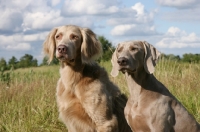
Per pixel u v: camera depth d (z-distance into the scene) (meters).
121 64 4.96
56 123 7.50
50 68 19.41
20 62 52.31
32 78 12.48
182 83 9.27
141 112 5.11
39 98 8.61
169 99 5.18
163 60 11.66
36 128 7.32
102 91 5.97
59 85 6.30
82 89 5.96
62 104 6.14
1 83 10.72
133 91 5.29
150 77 5.25
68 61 5.95
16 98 8.84
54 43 6.38
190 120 5.24
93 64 6.21
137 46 5.10
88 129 6.03
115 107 6.20
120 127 6.24
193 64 12.42
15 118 7.80
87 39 6.11
